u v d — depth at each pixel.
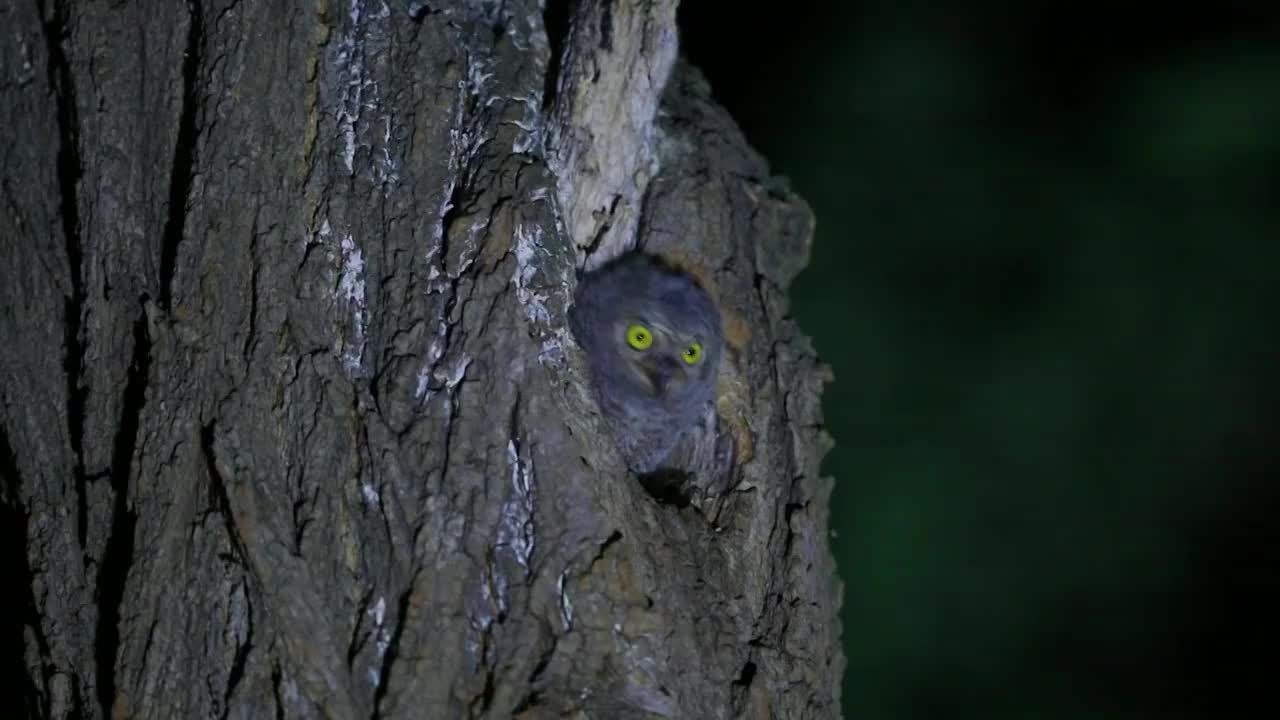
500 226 7.11
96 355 7.18
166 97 7.50
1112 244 18.59
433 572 6.50
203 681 6.39
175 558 6.52
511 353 6.87
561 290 7.18
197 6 7.54
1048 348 18.34
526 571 6.61
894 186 19.66
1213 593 17.20
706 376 8.79
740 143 9.55
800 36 20.66
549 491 6.74
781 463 8.55
